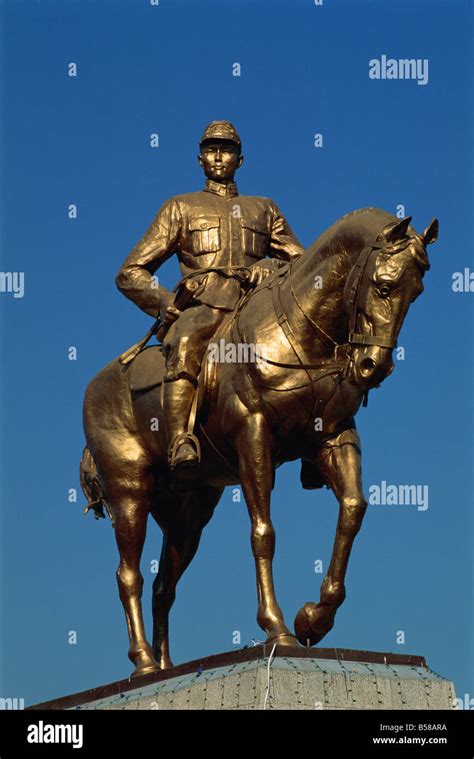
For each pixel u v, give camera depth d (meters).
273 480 11.10
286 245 12.26
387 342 10.28
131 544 12.06
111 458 12.12
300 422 10.95
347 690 10.18
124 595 12.00
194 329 11.45
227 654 10.40
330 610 10.84
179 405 11.38
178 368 11.39
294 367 10.88
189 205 12.25
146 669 11.70
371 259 10.39
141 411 12.02
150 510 12.36
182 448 11.27
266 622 10.66
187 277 11.80
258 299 11.24
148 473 12.12
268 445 10.99
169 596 12.44
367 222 10.63
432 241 10.46
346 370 10.46
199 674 10.52
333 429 10.97
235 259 12.08
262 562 10.84
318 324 10.85
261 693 9.96
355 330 10.44
